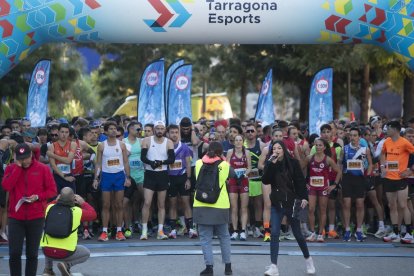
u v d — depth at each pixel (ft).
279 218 42.88
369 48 94.27
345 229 57.11
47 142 58.23
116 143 55.83
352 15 59.67
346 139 63.16
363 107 125.49
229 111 171.53
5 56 59.31
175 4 59.16
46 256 39.52
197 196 42.19
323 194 56.18
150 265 45.75
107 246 53.16
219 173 42.37
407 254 50.60
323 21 59.98
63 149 54.24
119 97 180.86
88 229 57.06
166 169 56.59
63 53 166.30
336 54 109.60
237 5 59.47
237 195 56.54
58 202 39.34
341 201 59.41
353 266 46.11
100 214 59.72
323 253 50.55
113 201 56.65
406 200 55.88
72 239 39.32
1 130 60.59
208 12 59.36
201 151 59.26
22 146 37.78
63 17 59.06
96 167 56.08
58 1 58.95
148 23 59.47
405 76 103.96
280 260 47.83
